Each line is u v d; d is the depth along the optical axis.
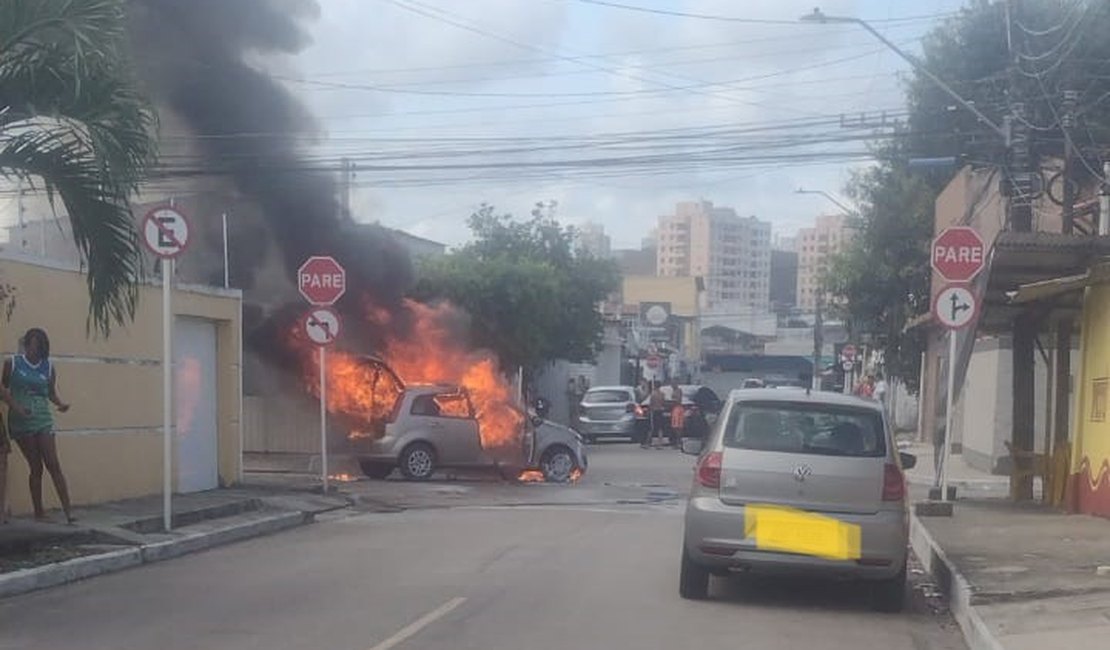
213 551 12.98
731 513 9.89
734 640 8.75
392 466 21.59
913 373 40.12
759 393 10.55
